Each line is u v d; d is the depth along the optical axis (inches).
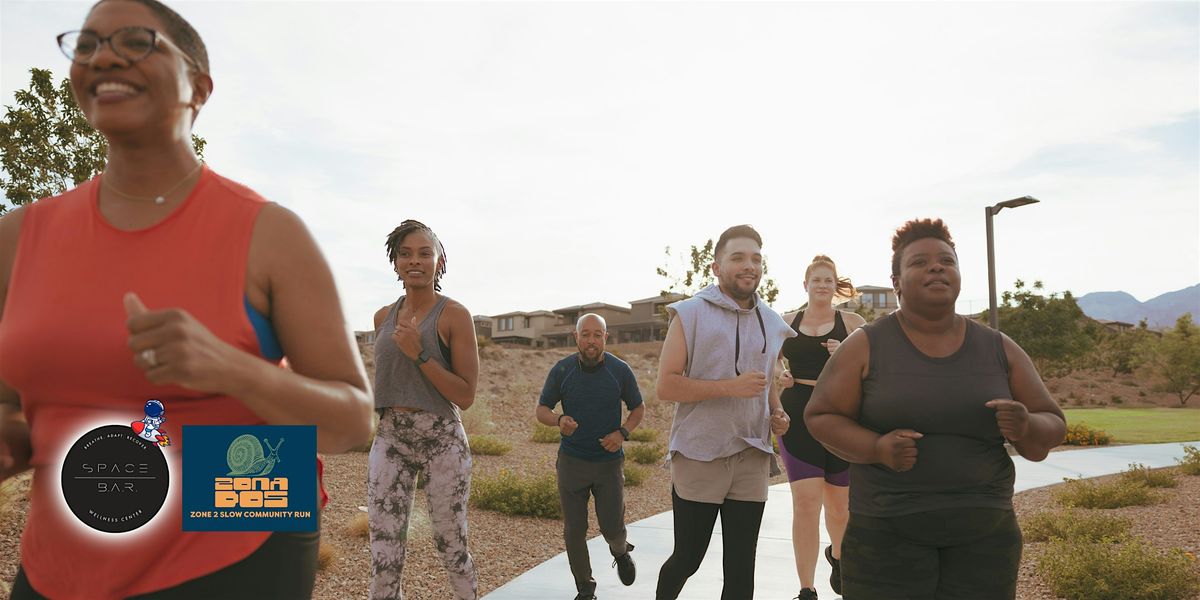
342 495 328.8
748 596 150.3
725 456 149.5
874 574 109.4
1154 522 304.0
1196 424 945.5
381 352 154.6
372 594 149.5
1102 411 1389.0
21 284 53.5
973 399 107.3
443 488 152.3
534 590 211.3
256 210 53.7
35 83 368.2
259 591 53.1
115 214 53.2
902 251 113.6
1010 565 107.3
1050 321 2222.0
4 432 54.8
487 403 860.6
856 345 115.3
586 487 202.4
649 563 243.8
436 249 159.9
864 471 112.3
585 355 199.2
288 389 47.8
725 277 158.7
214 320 51.2
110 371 50.4
